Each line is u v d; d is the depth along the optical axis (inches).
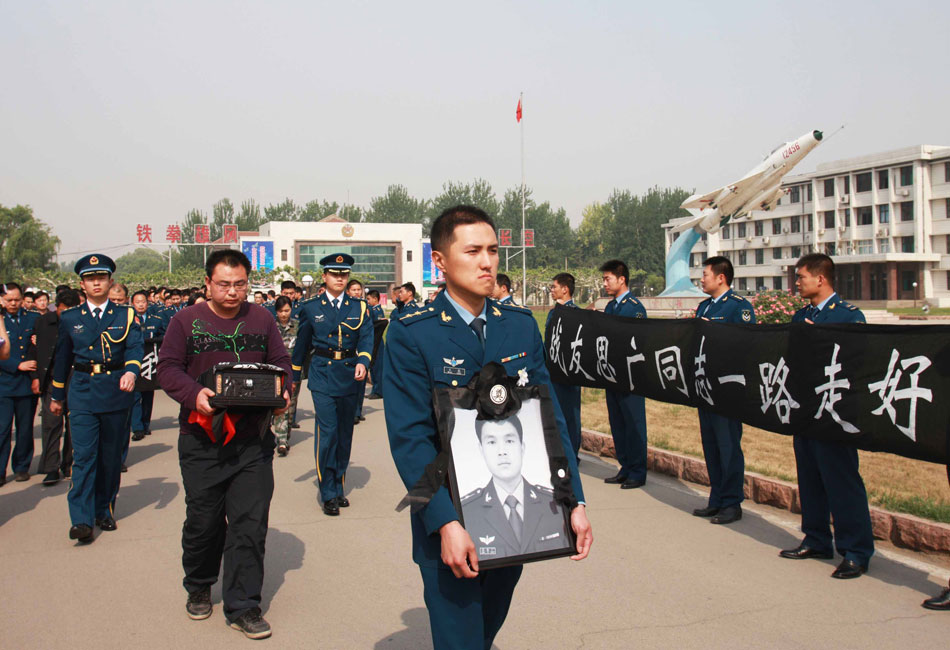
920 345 160.1
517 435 98.5
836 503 176.9
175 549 199.6
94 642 143.9
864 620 151.3
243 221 3597.4
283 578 177.2
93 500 207.3
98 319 211.9
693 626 148.6
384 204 3774.6
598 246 3811.5
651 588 168.7
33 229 2819.9
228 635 147.0
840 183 2237.9
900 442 161.3
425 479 94.2
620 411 268.7
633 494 254.5
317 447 236.4
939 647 139.1
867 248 2161.7
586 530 97.4
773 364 193.3
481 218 103.3
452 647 97.0
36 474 295.9
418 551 100.6
